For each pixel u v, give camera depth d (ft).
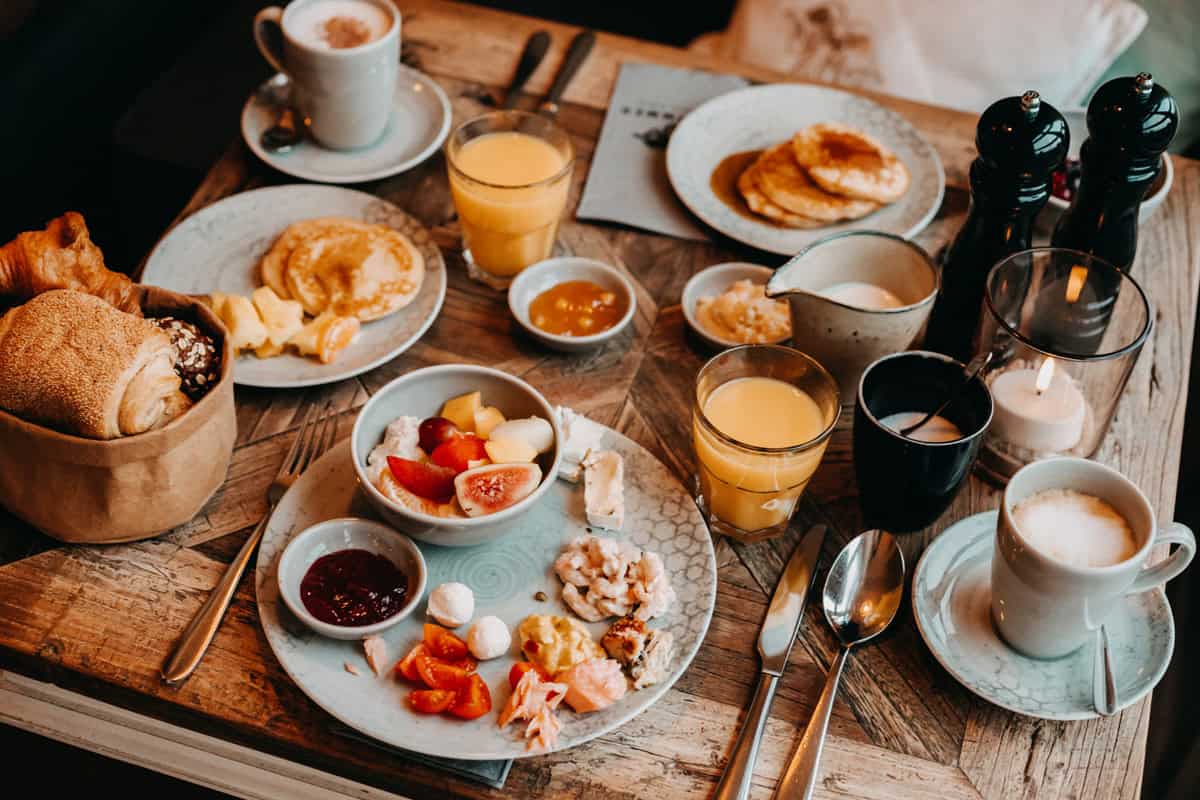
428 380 3.50
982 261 3.73
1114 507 3.08
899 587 3.33
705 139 4.84
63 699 3.38
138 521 3.26
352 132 4.59
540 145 4.42
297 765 3.27
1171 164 4.88
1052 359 3.46
